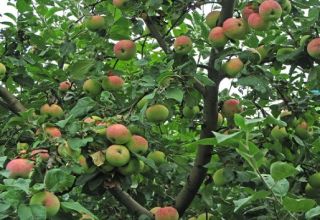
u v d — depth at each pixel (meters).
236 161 2.30
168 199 2.66
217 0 2.39
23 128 2.12
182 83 2.23
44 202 1.65
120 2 2.46
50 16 2.97
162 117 2.24
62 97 2.56
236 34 2.29
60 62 2.81
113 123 2.15
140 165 2.18
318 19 2.35
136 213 2.39
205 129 2.45
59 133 2.02
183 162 2.60
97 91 2.43
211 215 2.52
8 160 2.22
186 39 2.37
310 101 2.44
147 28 2.70
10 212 1.61
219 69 2.22
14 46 2.55
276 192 1.58
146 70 2.32
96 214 2.72
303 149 2.37
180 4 2.43
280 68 2.46
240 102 2.49
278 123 1.62
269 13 2.26
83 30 2.77
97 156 2.04
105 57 2.56
